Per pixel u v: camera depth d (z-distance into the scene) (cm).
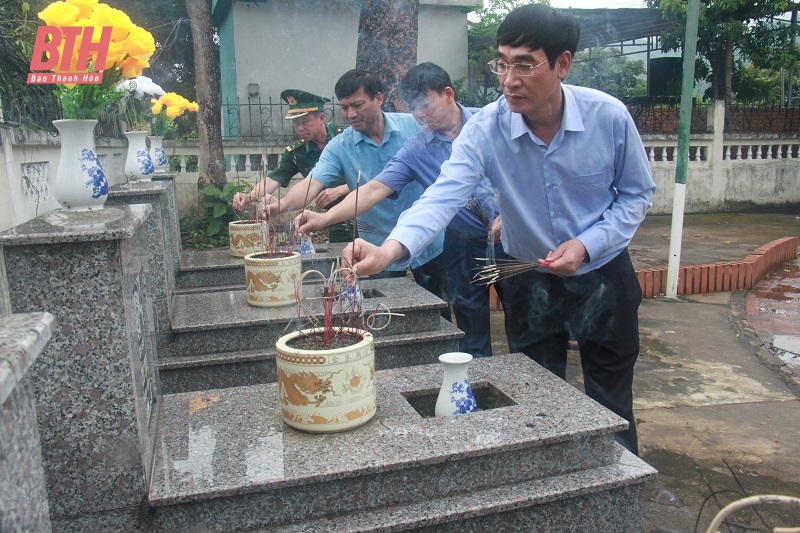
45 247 158
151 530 167
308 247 399
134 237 181
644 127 1130
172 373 286
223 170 796
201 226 774
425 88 298
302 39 930
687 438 318
